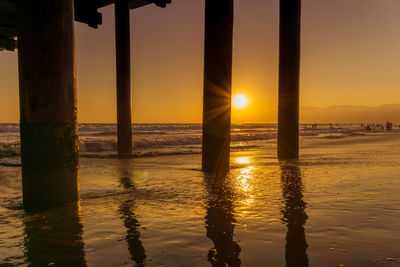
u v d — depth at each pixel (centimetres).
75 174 431
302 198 459
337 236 294
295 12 1103
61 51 410
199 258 246
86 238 295
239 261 239
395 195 474
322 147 1711
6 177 700
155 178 669
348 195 477
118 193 510
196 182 615
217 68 770
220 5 762
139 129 7106
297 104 1115
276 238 290
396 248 262
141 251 262
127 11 1270
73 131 427
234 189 537
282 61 1125
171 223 341
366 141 2320
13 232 313
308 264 232
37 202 404
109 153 1380
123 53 1274
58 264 239
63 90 412
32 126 400
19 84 410
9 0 657
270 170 789
